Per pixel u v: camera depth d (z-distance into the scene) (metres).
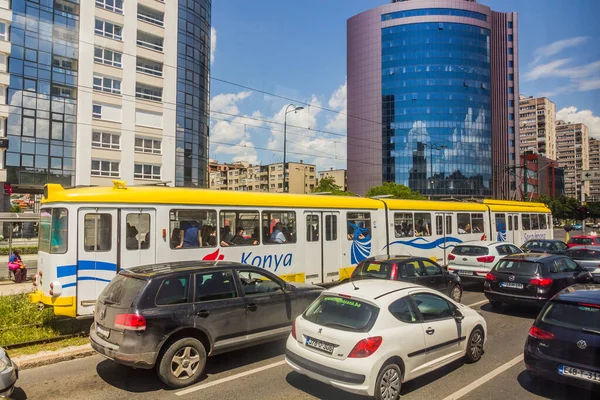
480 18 94.12
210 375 6.72
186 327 6.32
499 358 7.46
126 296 6.25
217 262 7.41
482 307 11.93
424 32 92.06
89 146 37.00
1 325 9.21
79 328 9.37
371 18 95.81
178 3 44.31
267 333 7.36
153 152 40.69
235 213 11.62
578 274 11.52
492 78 96.38
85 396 5.95
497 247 14.54
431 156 83.00
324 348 5.62
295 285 8.34
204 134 47.41
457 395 5.88
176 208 10.46
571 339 5.70
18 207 63.78
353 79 98.62
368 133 95.75
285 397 5.86
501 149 96.75
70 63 37.25
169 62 42.09
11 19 34.84
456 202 20.64
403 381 5.68
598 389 5.36
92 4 37.53
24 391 6.15
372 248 15.52
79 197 9.16
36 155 35.81
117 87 38.78
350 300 5.98
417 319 6.12
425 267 11.09
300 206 13.29
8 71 34.75
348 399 5.79
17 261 18.44
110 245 9.41
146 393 6.04
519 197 96.50
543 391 6.04
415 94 92.06
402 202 17.27
